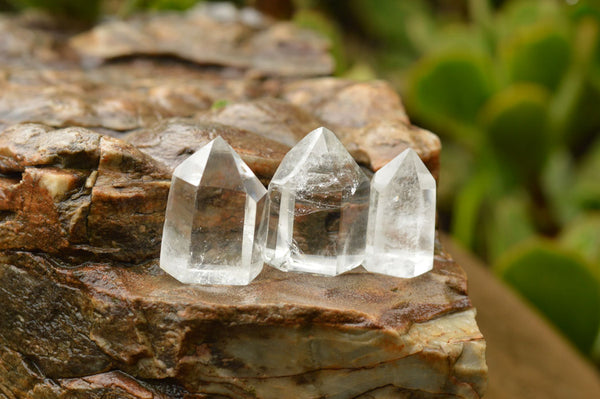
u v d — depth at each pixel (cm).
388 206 42
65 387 42
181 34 57
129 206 42
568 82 69
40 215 42
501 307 55
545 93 69
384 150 45
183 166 41
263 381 41
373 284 42
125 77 53
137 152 42
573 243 65
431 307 41
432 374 41
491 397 49
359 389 41
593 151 78
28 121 46
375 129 46
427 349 41
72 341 42
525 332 54
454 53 66
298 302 41
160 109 48
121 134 46
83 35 57
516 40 68
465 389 41
